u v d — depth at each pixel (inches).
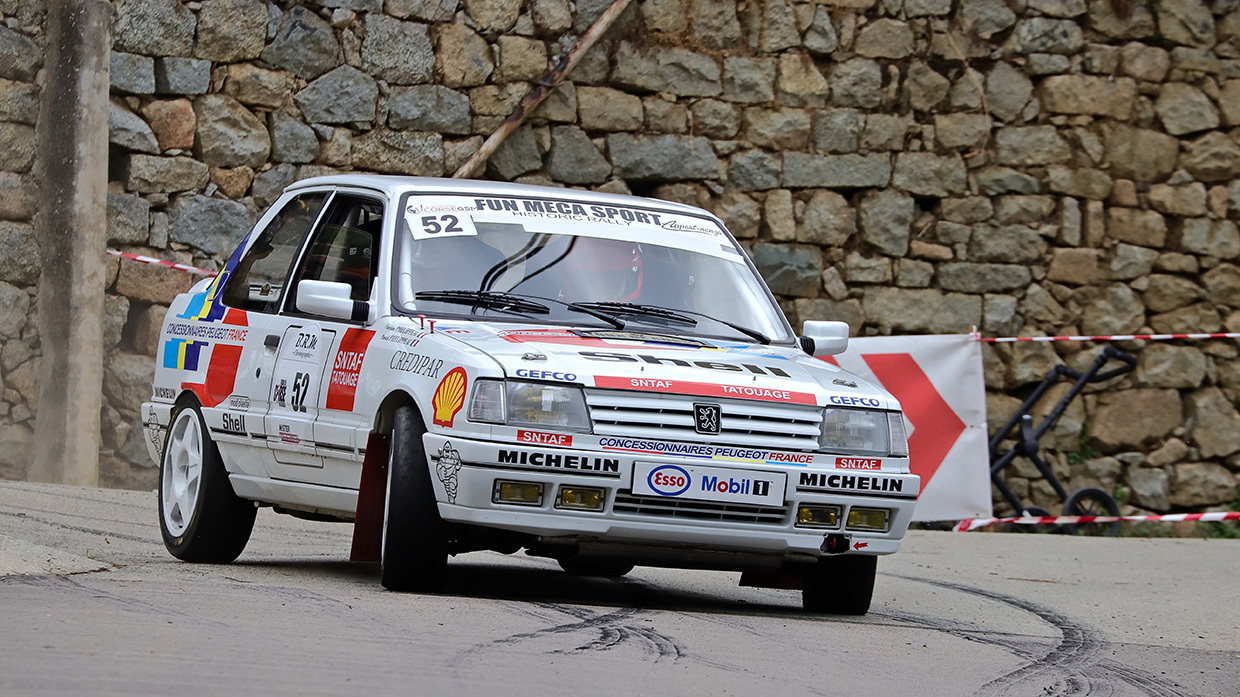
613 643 762.8
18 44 1817.2
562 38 2063.2
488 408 865.5
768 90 2148.1
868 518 926.4
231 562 1119.6
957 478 1907.0
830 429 922.1
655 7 2113.7
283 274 1122.7
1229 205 2260.1
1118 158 2241.6
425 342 930.1
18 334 1802.4
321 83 1952.5
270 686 584.7
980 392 1920.5
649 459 874.8
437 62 2006.6
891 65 2191.2
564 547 889.5
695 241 1116.5
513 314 1000.2
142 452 1851.6
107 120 1839.3
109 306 1844.2
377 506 948.0
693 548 903.1
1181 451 2214.6
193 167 1889.8
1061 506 2100.1
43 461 1793.8
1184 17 2262.6
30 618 706.2
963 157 2204.7
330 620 764.0
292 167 1937.7
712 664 721.0
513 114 2023.9
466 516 868.0
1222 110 2250.2
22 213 1813.5
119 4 1852.9
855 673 733.3
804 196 2154.3
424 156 1998.0
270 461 1055.0
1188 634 1034.1
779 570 1039.6
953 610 1106.7
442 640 725.3
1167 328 2237.9
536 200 1091.9
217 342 1147.9
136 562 1052.5
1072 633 998.4
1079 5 2235.5
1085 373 2137.1
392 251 1019.9
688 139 2114.9
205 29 1894.7
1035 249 2208.4
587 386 879.1
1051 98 2224.4
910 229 2185.0
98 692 555.2
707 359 952.3
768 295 1111.6
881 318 2167.8
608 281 1048.2
